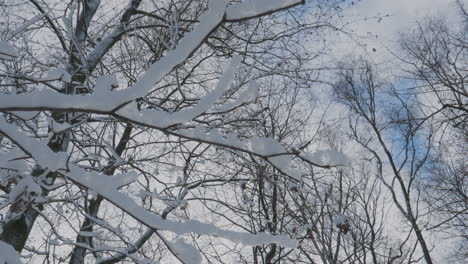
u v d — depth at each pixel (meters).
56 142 4.50
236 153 4.79
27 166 2.60
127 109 1.79
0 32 4.78
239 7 1.54
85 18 4.98
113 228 3.56
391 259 8.12
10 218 3.11
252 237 2.26
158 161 5.66
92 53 5.45
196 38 1.58
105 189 2.12
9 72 4.18
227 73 1.80
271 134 7.04
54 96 1.69
